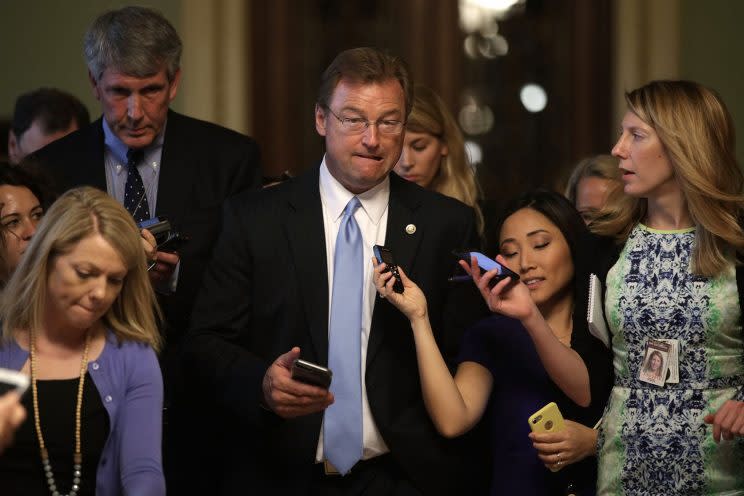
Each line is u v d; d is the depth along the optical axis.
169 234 5.77
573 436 5.48
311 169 5.72
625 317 5.34
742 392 5.15
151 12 6.13
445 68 11.09
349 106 5.32
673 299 5.25
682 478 5.18
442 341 5.71
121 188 6.41
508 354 5.80
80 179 6.32
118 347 4.81
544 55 11.09
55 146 6.47
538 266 5.83
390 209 5.61
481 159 11.14
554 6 11.07
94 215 4.66
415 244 5.56
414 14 11.08
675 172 5.32
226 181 6.41
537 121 11.12
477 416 5.63
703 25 10.71
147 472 4.63
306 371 4.97
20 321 4.74
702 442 5.17
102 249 4.62
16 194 5.58
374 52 5.47
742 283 5.18
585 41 10.99
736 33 10.70
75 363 4.75
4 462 4.61
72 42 10.50
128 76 6.00
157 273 5.90
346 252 5.50
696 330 5.20
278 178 6.82
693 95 5.32
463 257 5.43
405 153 7.08
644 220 5.56
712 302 5.19
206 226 6.22
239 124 10.77
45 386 4.67
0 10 10.49
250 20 10.88
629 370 5.36
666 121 5.27
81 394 4.69
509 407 5.74
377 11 11.11
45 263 4.66
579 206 7.31
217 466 6.14
